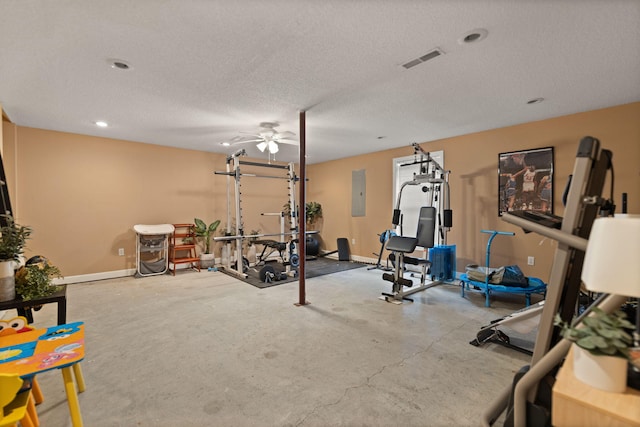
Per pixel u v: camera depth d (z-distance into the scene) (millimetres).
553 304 1244
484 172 4480
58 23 1928
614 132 3389
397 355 2346
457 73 2643
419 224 4469
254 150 5965
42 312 3281
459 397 1832
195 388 1915
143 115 3773
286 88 2980
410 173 5559
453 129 4406
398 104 3400
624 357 839
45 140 4383
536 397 1225
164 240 5273
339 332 2771
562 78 2717
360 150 5980
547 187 3869
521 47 2209
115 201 4992
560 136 3775
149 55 2348
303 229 3537
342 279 4852
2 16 1844
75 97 3178
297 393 1865
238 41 2158
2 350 1553
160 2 1734
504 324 2336
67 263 4578
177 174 5664
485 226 4477
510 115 3760
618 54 2285
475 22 1924
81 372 1947
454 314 3266
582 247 1119
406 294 3902
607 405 798
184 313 3260
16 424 1348
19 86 2881
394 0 1721
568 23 1910
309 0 1724
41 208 4359
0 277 2150
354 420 1636
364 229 6379
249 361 2246
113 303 3604
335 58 2398
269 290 4184
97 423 1604
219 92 3074
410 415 1675
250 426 1591
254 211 6820
